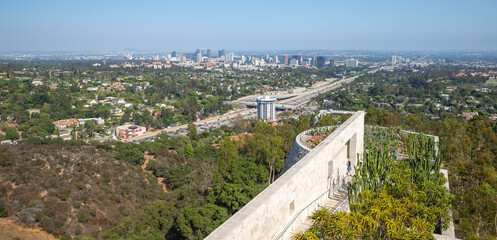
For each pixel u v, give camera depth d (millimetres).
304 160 20688
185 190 52219
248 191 36812
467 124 56438
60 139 90062
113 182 56375
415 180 26766
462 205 29734
